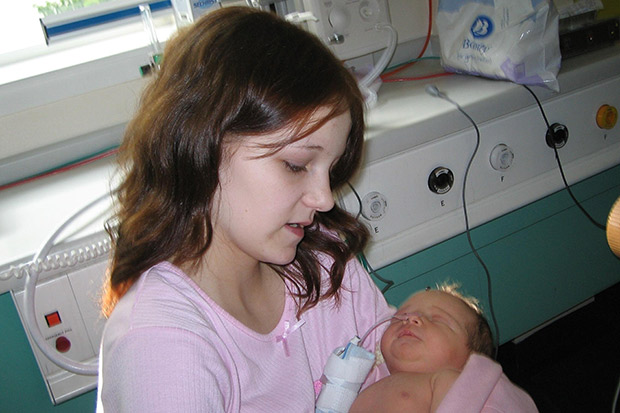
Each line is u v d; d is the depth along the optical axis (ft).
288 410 2.50
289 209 2.24
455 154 4.02
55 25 4.26
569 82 4.34
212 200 2.27
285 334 2.68
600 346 5.66
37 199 3.76
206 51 2.16
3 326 3.02
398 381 3.18
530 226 4.58
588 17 4.90
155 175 2.27
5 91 4.11
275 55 2.12
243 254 2.51
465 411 2.78
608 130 4.70
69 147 4.37
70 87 4.29
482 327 3.49
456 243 4.24
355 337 2.97
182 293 2.28
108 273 2.76
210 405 1.99
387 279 4.00
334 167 2.67
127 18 4.49
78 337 3.16
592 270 5.07
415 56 5.79
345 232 3.11
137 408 1.90
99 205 3.42
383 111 4.15
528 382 5.41
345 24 4.58
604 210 4.95
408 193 3.89
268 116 2.06
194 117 2.13
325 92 2.12
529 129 4.31
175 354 2.01
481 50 4.51
